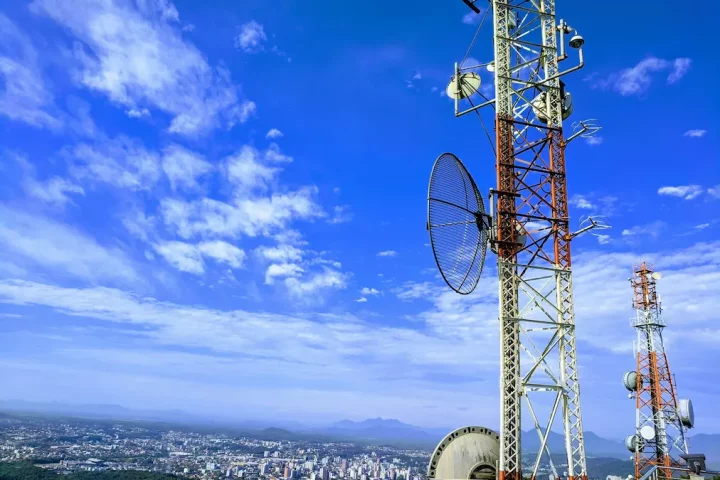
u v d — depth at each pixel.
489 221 37.94
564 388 36.53
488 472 33.25
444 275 34.34
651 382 65.81
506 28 41.53
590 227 38.06
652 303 67.50
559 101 41.47
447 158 36.34
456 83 43.09
